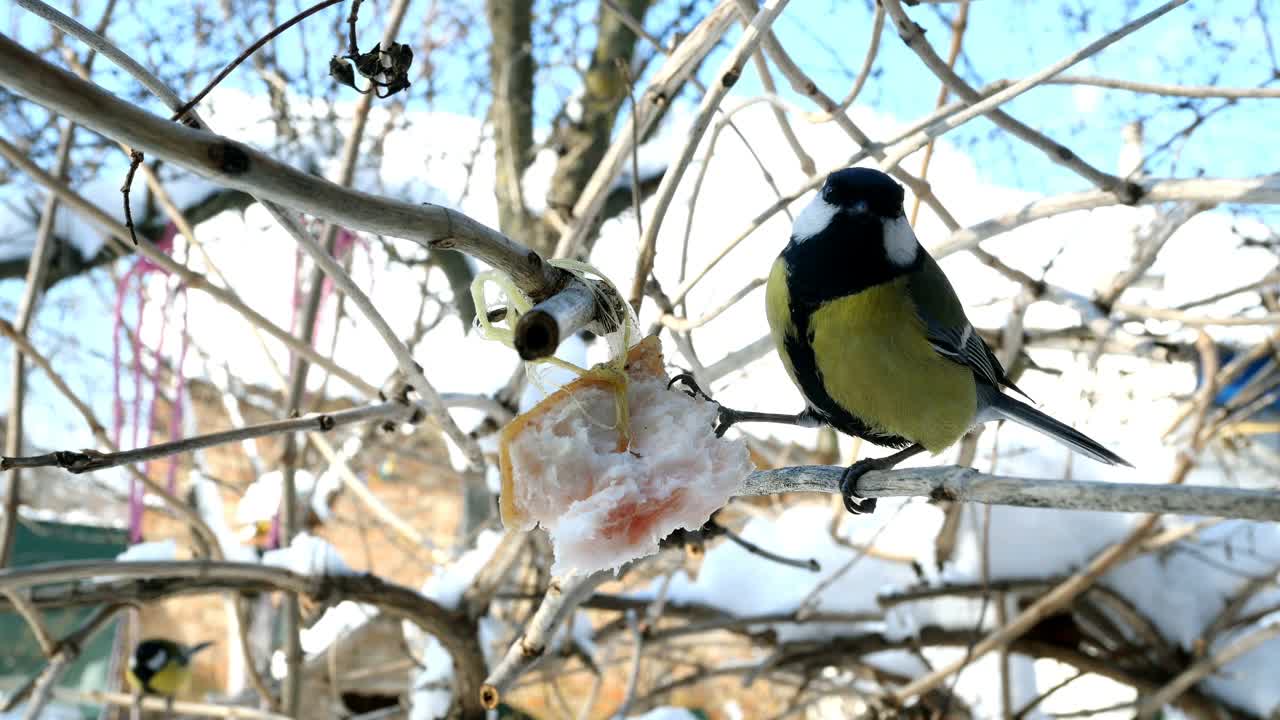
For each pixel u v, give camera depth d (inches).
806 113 137.0
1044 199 142.7
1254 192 125.2
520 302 78.7
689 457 84.9
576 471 84.3
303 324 207.3
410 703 244.5
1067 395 211.2
